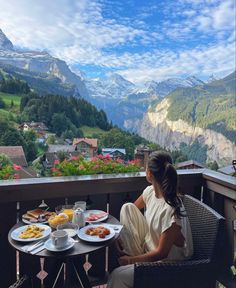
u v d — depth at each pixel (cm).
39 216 191
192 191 266
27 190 211
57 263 180
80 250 154
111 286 163
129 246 181
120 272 161
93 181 230
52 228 180
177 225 162
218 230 161
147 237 182
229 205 242
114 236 169
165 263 150
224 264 231
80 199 231
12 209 212
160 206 172
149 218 177
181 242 165
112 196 241
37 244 159
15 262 215
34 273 220
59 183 220
